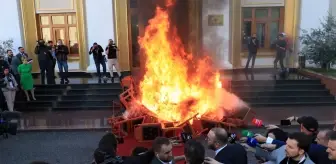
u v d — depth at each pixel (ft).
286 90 41.68
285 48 47.14
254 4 51.52
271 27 52.31
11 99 37.86
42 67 44.37
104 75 46.85
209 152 24.99
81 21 51.34
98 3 49.65
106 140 14.88
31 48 52.60
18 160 25.75
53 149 28.07
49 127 33.58
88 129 32.86
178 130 25.58
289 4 50.47
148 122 26.84
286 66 49.83
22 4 51.03
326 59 44.42
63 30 52.95
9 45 50.34
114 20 50.39
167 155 12.36
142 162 13.00
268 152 13.00
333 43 44.16
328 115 35.53
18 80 41.68
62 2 51.83
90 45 50.80
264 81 43.73
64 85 43.83
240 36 52.08
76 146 28.68
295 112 37.14
